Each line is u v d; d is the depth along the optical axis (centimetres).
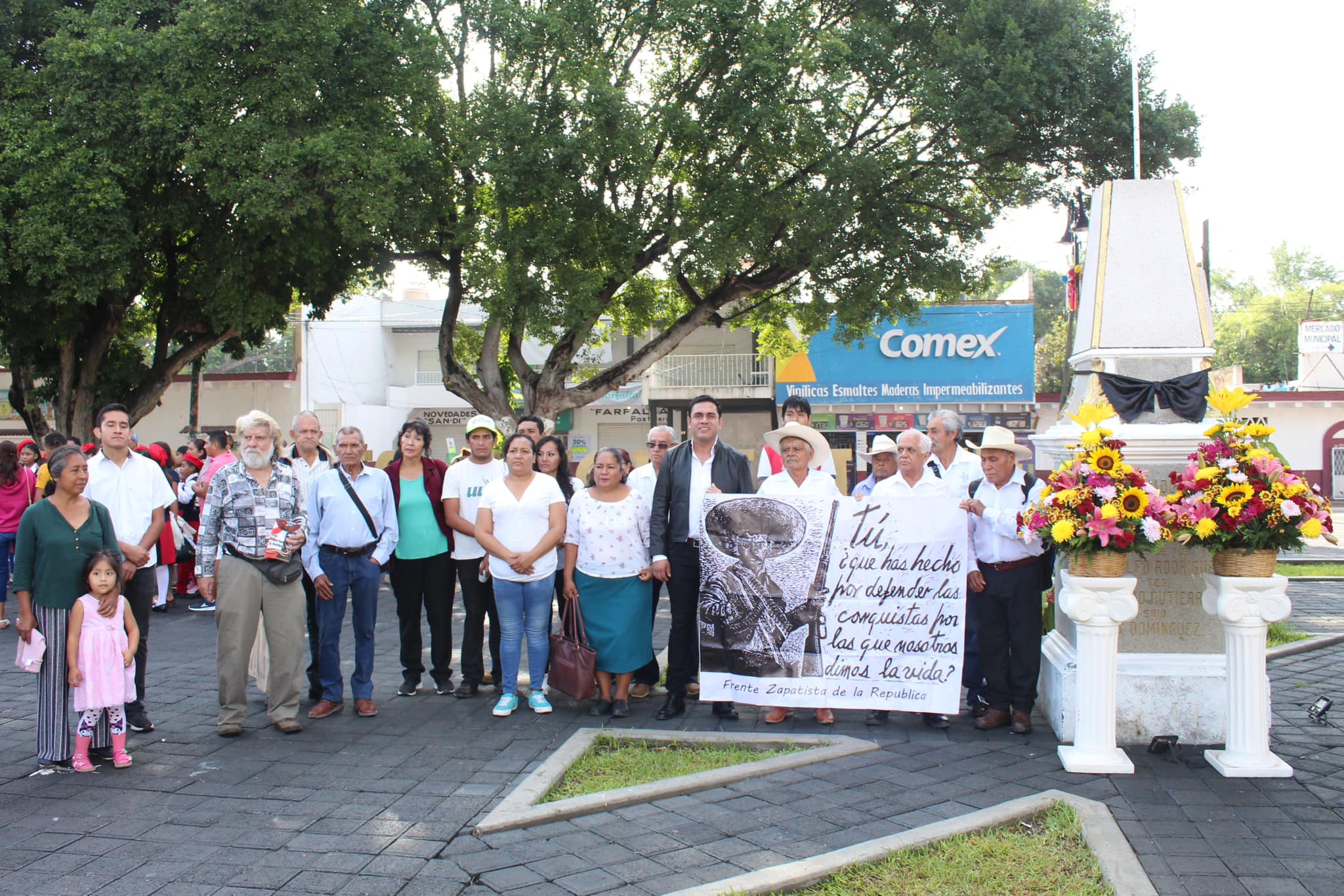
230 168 1569
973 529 635
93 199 1510
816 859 407
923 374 2980
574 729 633
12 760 573
